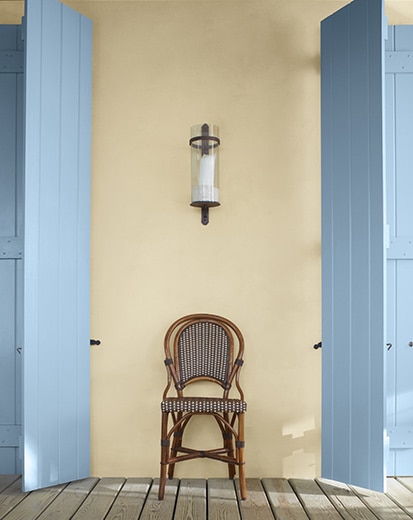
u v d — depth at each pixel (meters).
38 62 3.14
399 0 3.51
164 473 2.95
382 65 3.02
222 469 3.30
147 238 3.42
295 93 3.43
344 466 3.12
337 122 3.23
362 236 3.09
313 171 3.41
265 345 3.37
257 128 3.43
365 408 3.04
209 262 3.40
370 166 3.06
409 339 3.40
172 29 3.47
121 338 3.38
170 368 3.21
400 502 2.89
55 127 3.21
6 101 3.48
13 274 3.44
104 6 3.47
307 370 3.36
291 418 3.34
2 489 3.08
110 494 3.01
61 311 3.20
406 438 3.36
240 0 3.47
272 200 3.41
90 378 3.37
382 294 2.99
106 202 3.42
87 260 3.35
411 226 3.42
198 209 3.43
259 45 3.46
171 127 3.44
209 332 3.28
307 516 2.70
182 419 3.06
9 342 3.43
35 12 3.13
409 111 3.45
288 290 3.38
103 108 3.45
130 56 3.46
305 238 3.39
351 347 3.12
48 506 2.82
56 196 3.20
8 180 3.46
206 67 3.46
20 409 3.42
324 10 3.45
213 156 3.29
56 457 3.15
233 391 3.34
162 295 3.40
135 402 3.37
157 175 3.44
